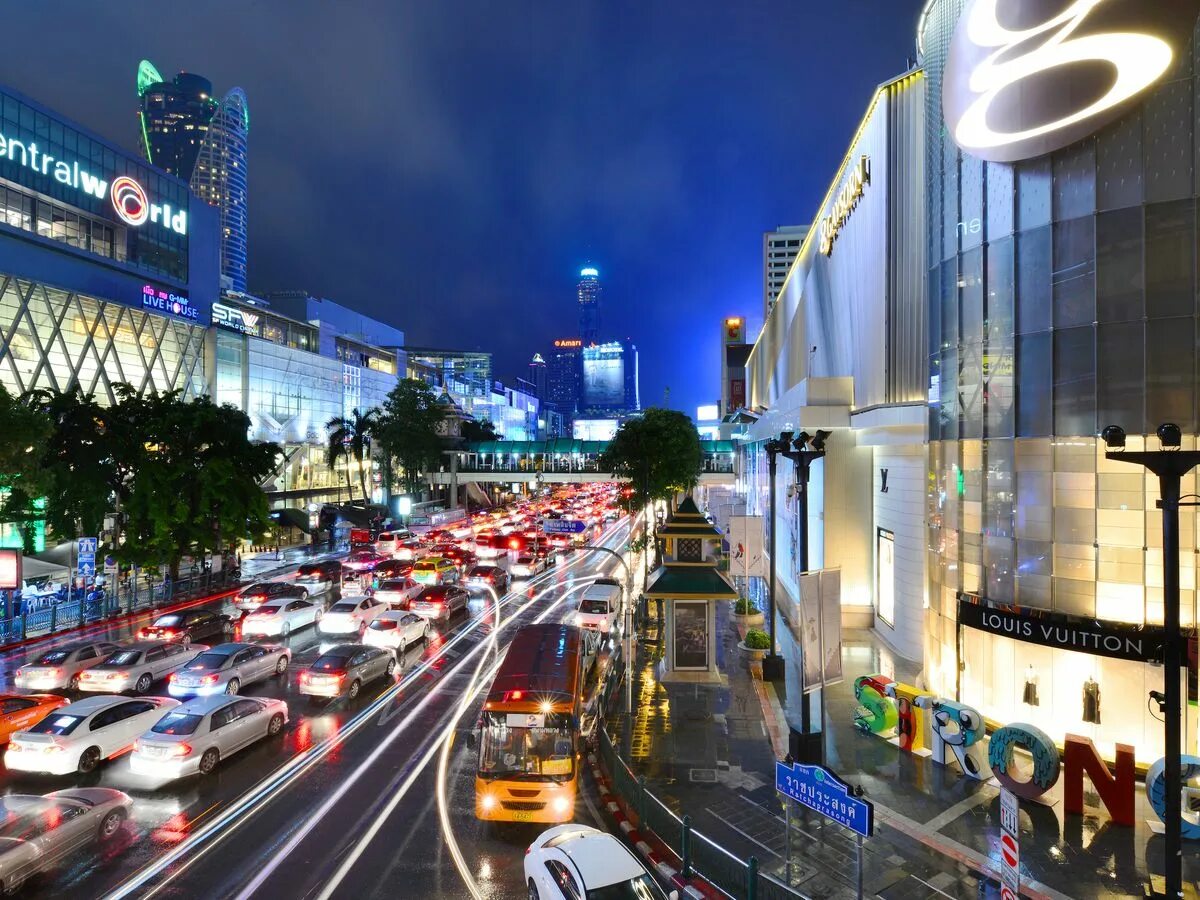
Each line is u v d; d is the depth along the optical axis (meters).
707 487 93.38
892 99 26.59
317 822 14.04
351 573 42.00
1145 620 15.30
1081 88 15.80
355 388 91.12
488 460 95.25
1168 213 15.18
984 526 18.27
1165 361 15.20
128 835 13.44
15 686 22.39
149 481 34.81
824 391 30.45
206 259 69.12
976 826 13.60
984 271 18.52
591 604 30.59
